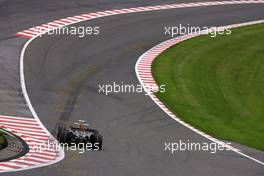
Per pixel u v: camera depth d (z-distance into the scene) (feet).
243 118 315.37
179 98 327.88
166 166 233.55
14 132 259.39
